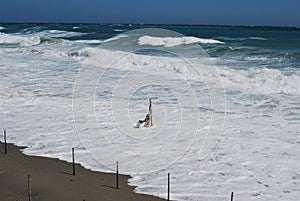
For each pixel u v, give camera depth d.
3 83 20.33
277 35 62.59
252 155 10.46
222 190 8.55
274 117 13.70
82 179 9.15
